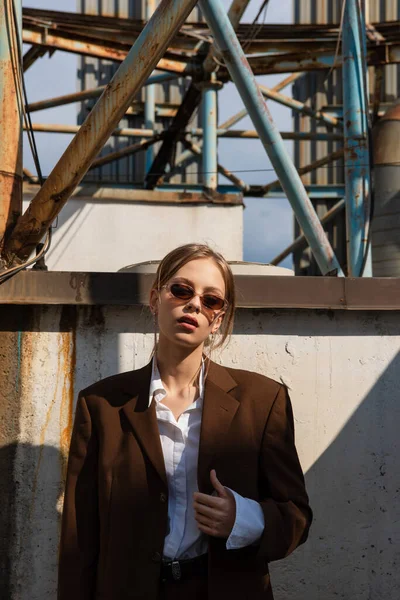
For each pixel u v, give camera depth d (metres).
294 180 4.37
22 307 2.63
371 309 2.68
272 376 2.70
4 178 2.80
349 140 5.32
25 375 2.62
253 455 1.84
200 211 6.26
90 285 2.59
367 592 2.70
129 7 10.96
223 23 4.12
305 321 2.72
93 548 1.84
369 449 2.73
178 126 9.42
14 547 2.59
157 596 1.72
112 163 11.62
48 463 2.62
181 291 1.81
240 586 1.75
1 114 2.82
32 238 2.80
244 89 4.25
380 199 6.73
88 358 2.65
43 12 7.89
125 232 6.16
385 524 2.72
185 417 1.86
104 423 1.86
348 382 2.73
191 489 1.80
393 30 8.48
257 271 3.33
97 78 11.55
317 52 8.59
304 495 1.85
